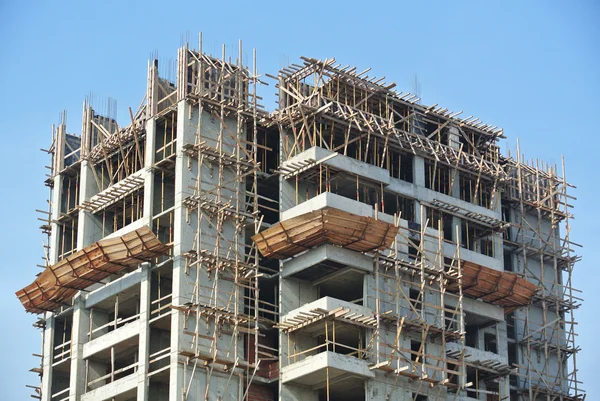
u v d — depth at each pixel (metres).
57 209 143.12
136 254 126.38
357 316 124.06
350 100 138.25
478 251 142.62
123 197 134.75
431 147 139.62
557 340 147.38
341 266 127.75
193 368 121.69
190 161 128.25
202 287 124.38
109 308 135.12
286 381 125.06
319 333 127.44
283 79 137.25
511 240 150.00
